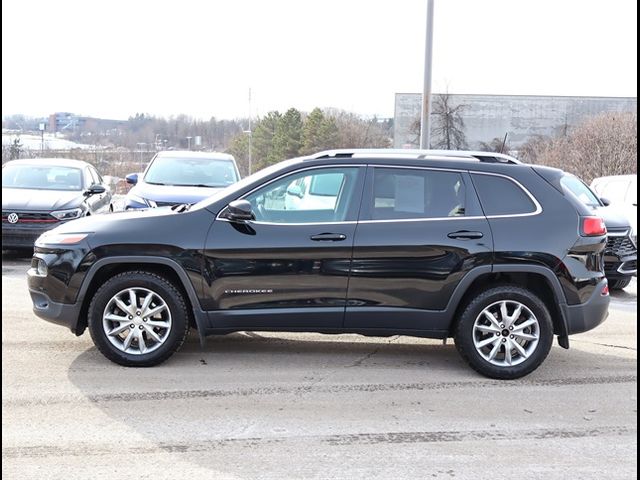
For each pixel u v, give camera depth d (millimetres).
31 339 6047
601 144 36594
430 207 5297
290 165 5387
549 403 4789
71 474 3551
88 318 5230
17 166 11922
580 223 5293
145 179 11078
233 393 4801
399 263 5199
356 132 62344
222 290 5215
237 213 5082
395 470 3682
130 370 5230
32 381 4941
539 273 5203
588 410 4672
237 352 5836
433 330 5289
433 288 5207
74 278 5207
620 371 5602
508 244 5188
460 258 5184
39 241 5453
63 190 11320
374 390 4957
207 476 3562
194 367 5367
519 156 57062
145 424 4219
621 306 8688
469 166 5375
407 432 4199
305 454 3854
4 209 10164
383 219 5254
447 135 60344
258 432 4145
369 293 5223
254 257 5191
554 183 5418
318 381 5125
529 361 5223
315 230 5211
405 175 5352
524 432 4258
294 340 6293
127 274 5238
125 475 3553
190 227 5234
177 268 5188
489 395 4922
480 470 3707
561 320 5285
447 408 4637
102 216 5527
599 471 3734
